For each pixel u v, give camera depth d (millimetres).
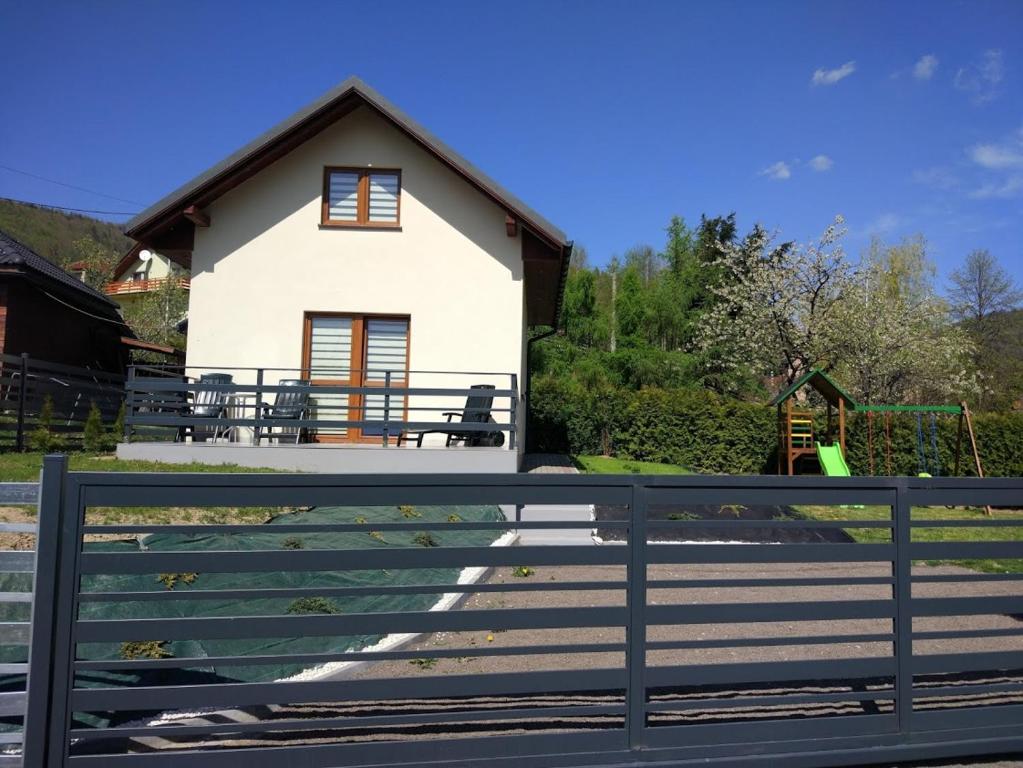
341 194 13359
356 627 3752
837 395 15891
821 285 23969
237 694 3615
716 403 18531
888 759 4230
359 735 4250
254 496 3705
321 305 13086
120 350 21250
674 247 39156
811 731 4191
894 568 4461
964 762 4395
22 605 4535
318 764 3662
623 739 3967
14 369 13828
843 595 7668
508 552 3971
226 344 12992
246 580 5812
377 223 13305
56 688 3432
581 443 19000
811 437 17188
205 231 13102
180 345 31031
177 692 3570
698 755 4016
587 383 28812
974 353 28953
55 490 3479
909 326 22719
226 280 13055
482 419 12312
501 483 3994
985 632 4582
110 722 4207
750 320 25047
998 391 30375
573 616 4004
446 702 4684
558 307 18891
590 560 4055
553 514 9492
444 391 10914
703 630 6398
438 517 8242
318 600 5887
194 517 6926
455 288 13172
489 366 13125
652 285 38625
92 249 39344
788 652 5922
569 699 4828
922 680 5508
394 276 13156
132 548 5633
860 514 11367
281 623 3682
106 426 15141
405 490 3881
